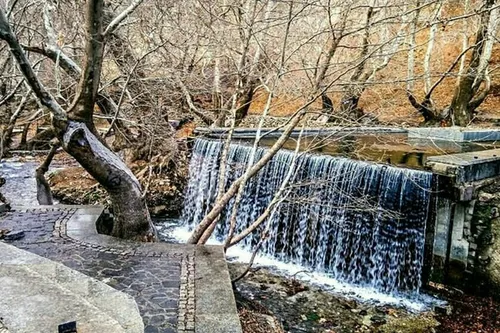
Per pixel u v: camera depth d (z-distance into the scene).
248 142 11.65
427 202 7.76
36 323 1.78
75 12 8.78
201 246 6.45
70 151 6.23
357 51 10.62
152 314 4.40
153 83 9.82
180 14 9.31
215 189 11.17
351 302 7.35
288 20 6.42
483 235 7.39
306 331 6.32
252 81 9.59
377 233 8.31
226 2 8.40
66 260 5.71
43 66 10.16
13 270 2.34
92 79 6.31
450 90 17.53
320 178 8.75
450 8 16.19
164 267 5.62
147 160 12.16
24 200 11.35
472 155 8.54
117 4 9.14
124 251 6.11
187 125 13.75
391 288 8.08
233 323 4.31
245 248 9.98
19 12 9.31
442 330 6.55
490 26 12.54
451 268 7.76
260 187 10.09
